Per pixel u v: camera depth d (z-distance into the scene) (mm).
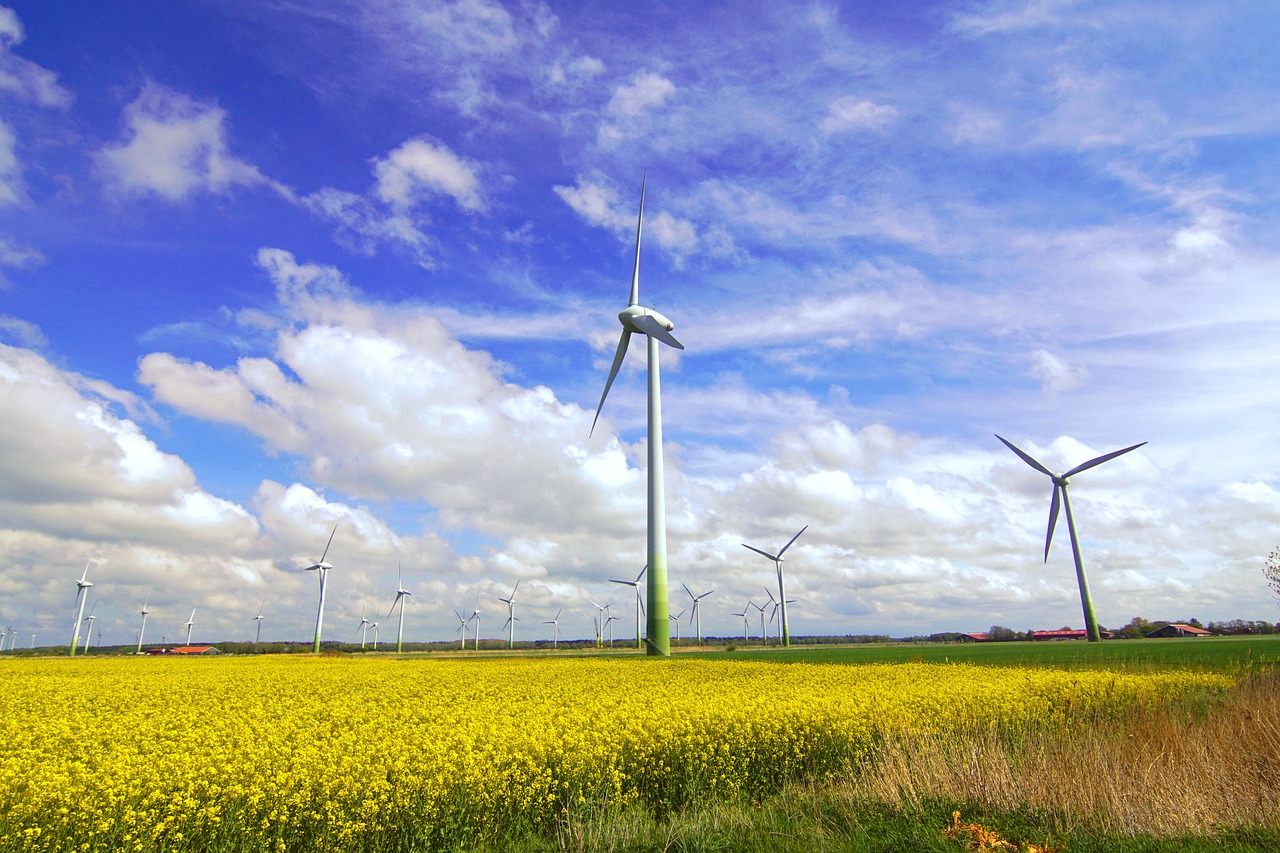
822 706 16047
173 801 9523
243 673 31516
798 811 10039
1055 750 11156
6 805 9336
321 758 11508
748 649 85500
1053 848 8039
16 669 36281
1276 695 14359
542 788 10891
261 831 9414
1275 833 8219
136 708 18641
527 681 26141
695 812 10461
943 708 17047
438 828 9883
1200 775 9602
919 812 9383
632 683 24891
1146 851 7926
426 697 20266
